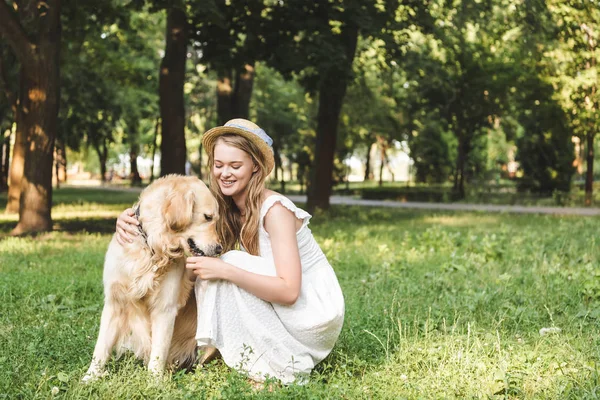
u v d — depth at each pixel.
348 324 5.25
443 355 4.42
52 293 6.59
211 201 4.06
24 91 14.12
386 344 4.81
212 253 4.02
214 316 4.05
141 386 3.72
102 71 27.02
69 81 25.86
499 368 4.09
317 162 21.22
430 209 26.08
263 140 4.12
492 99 29.66
